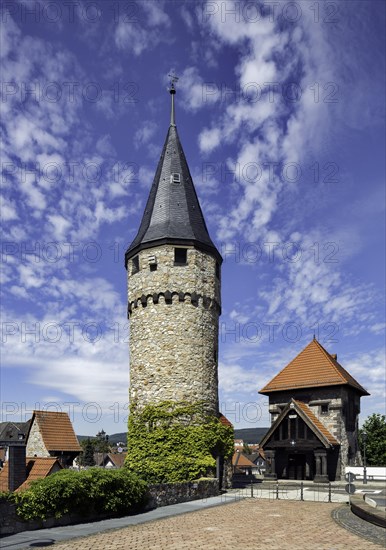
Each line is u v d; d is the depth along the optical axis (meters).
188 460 27.31
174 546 13.67
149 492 21.45
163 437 27.61
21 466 24.41
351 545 13.73
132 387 29.78
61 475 18.53
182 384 28.34
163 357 28.67
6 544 14.15
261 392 39.03
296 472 35.44
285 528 16.45
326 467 33.06
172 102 35.81
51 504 17.03
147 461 27.73
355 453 37.94
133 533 15.77
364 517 18.08
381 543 13.98
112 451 86.50
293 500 24.45
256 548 13.38
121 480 19.81
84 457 80.06
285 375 39.19
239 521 18.02
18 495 16.33
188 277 29.77
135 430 28.75
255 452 82.00
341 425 35.62
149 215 32.28
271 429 35.28
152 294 29.61
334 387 36.25
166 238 29.77
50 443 38.72
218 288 32.03
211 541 14.34
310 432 34.03
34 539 14.84
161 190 32.56
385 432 51.38
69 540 14.73
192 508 21.52
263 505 22.59
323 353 39.16
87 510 18.31
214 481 26.62
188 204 32.06
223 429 29.58
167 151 34.06
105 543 14.18
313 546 13.61
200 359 29.16
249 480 35.50
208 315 30.30
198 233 31.05
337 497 25.53
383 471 33.06
